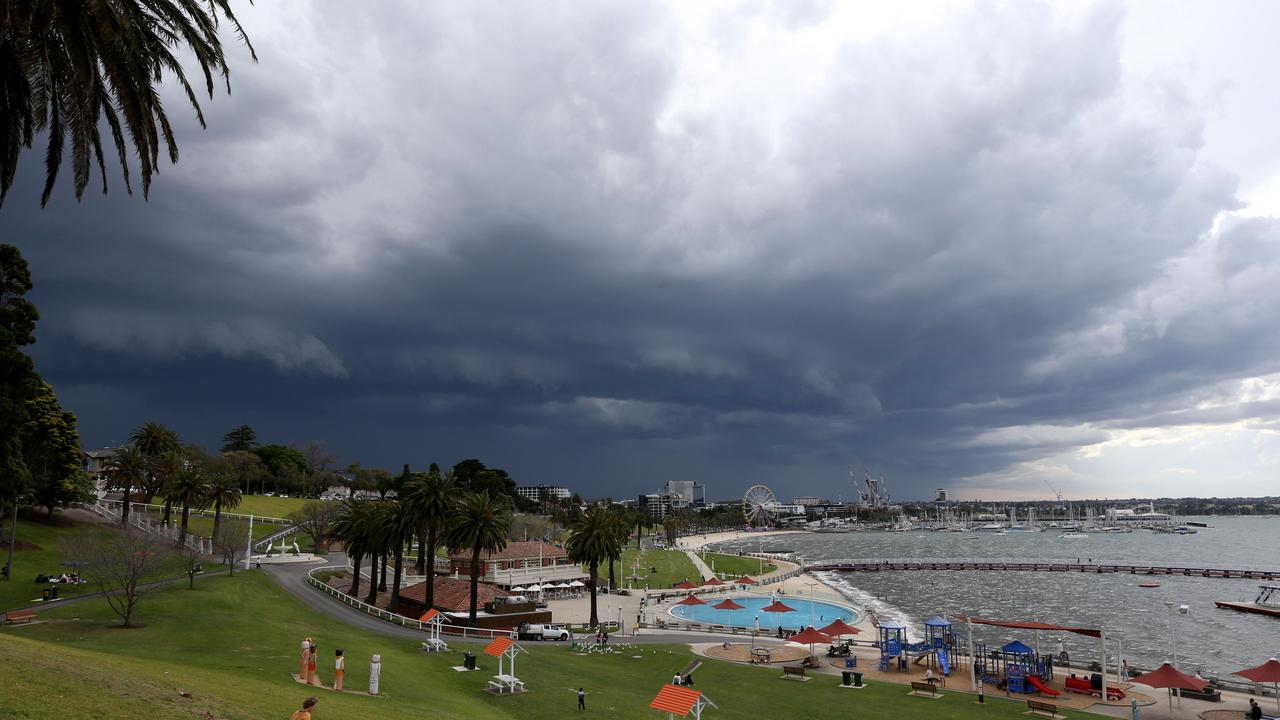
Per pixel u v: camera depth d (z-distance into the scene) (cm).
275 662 4712
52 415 10769
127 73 2162
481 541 8475
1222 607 14212
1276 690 5591
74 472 11312
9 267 8988
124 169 2391
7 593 7456
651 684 5847
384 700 4003
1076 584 18400
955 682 6275
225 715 2627
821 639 6781
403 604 9544
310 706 2589
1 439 7912
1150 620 12756
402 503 9306
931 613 13562
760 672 6488
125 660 3691
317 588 10131
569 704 4869
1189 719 5041
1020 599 15588
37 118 2139
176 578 8850
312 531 14575
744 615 11694
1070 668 6769
